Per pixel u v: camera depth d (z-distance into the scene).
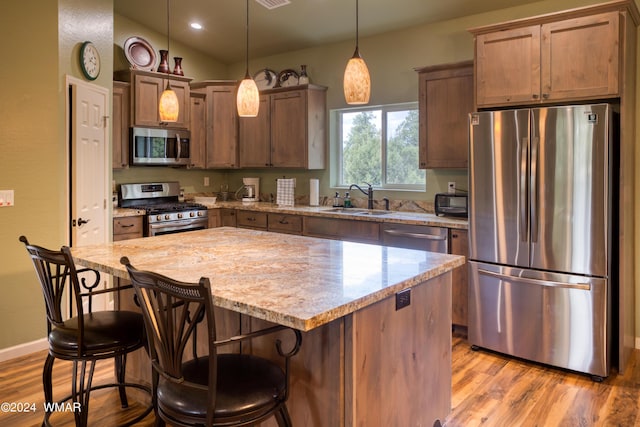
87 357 1.96
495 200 3.28
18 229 3.19
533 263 3.15
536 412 2.55
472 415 2.51
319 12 4.51
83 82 3.66
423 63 4.50
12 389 2.77
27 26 3.18
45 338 3.38
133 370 2.69
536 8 3.83
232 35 5.31
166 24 5.18
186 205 5.21
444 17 4.27
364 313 1.67
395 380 1.88
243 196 5.84
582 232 2.96
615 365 3.17
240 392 1.54
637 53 3.29
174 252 2.46
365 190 5.05
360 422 1.67
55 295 2.04
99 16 3.95
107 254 2.40
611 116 2.89
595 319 2.94
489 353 3.40
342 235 4.41
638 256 3.37
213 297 1.63
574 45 3.05
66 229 3.48
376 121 5.02
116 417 2.48
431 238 3.77
